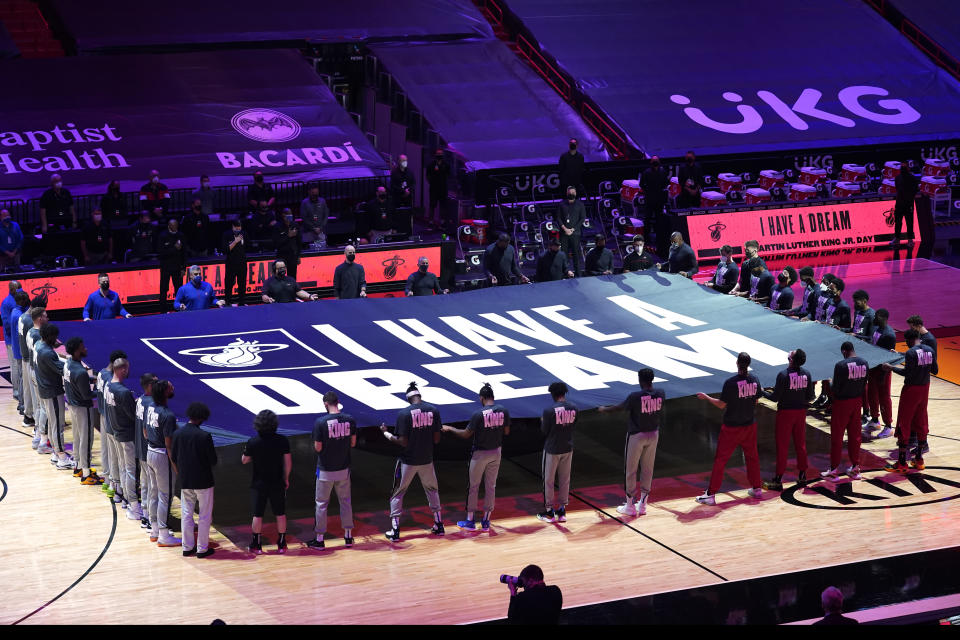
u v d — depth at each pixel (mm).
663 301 20172
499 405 15695
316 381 16656
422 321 19188
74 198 27344
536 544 15242
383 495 16656
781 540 15367
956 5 39688
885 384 18688
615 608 13562
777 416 16719
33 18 35219
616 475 17375
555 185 29922
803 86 35031
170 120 30391
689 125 32531
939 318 24578
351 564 14625
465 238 28219
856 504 16469
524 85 33656
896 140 32969
